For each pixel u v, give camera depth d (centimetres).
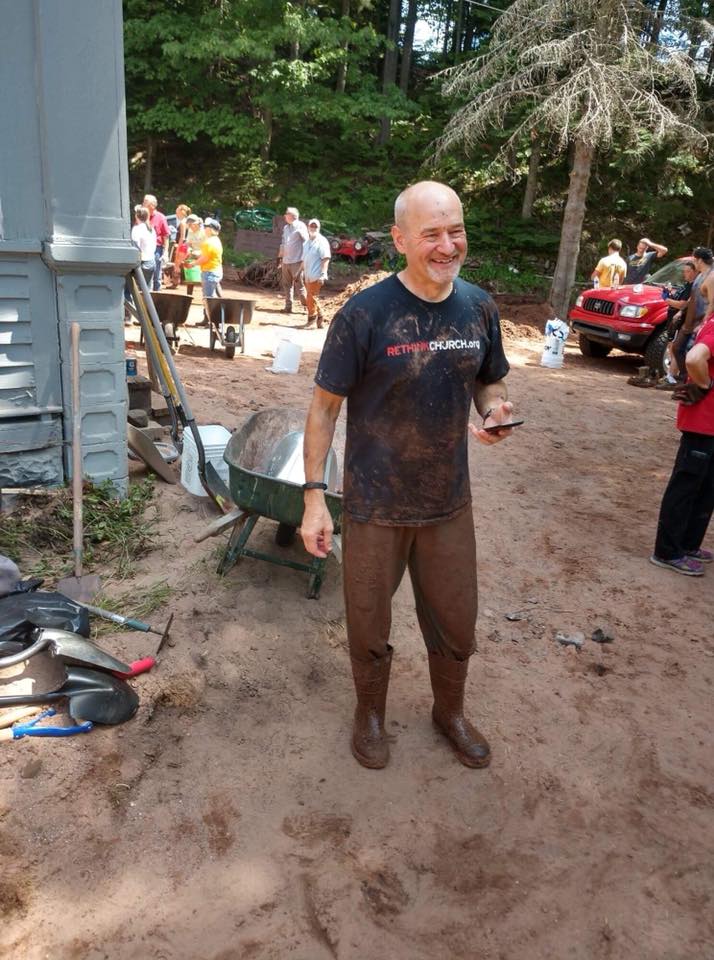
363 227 2511
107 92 412
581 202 1570
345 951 220
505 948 226
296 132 2841
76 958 211
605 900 245
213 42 2277
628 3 1488
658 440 803
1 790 257
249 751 291
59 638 307
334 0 2884
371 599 265
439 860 253
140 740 289
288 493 369
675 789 295
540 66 1493
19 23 387
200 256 1238
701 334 421
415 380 240
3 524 421
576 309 1218
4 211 407
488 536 513
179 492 506
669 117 1491
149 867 239
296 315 1394
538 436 780
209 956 215
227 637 356
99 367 454
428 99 3055
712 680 368
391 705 327
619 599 441
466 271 2202
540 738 316
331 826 262
